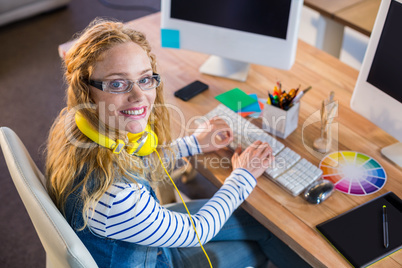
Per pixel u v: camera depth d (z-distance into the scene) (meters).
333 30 2.30
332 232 1.17
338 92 1.61
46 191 1.11
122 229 1.04
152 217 1.06
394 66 1.24
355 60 2.32
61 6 3.51
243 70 1.71
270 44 1.57
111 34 1.02
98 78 1.01
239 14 1.56
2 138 1.15
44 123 2.61
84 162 1.05
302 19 2.41
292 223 1.20
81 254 0.95
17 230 2.08
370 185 1.29
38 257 1.96
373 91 1.33
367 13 2.11
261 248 1.48
